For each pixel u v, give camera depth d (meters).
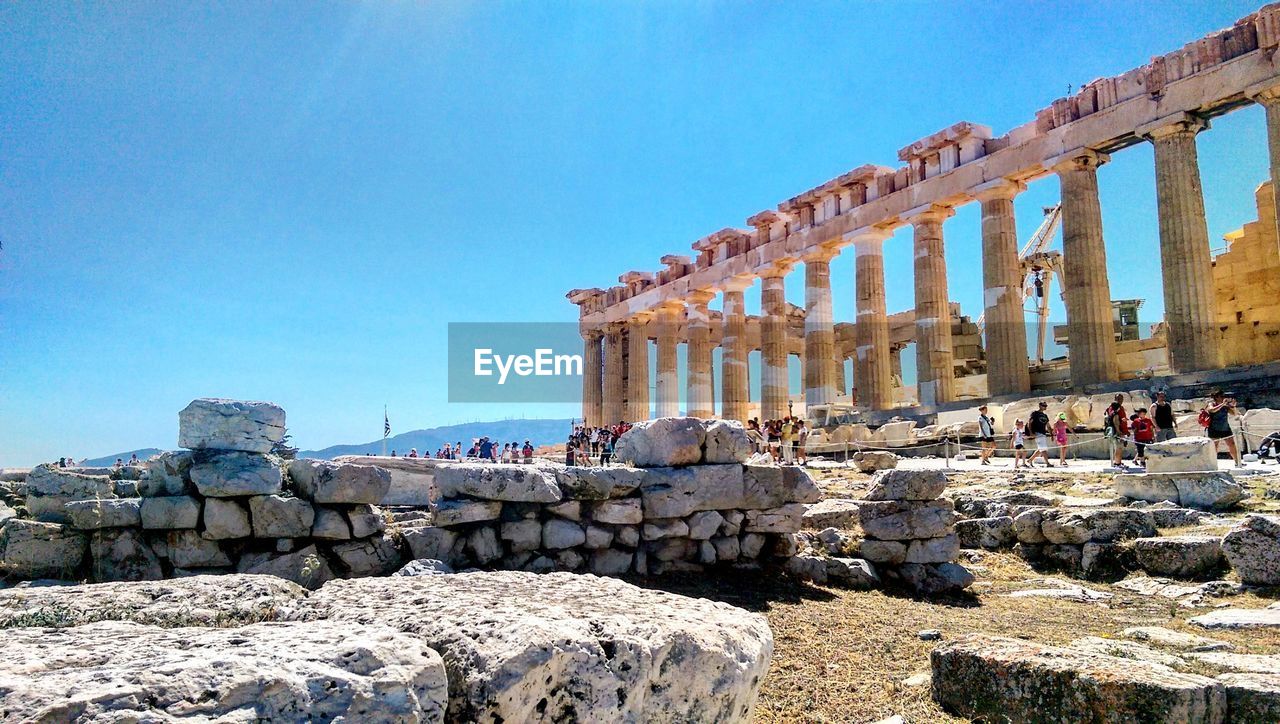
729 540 13.02
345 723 3.44
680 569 12.54
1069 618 10.73
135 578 10.68
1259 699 6.02
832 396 46.28
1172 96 32.00
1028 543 15.11
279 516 10.74
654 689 4.63
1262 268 38.09
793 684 7.97
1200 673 6.78
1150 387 30.50
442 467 11.65
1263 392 26.77
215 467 10.86
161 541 10.88
